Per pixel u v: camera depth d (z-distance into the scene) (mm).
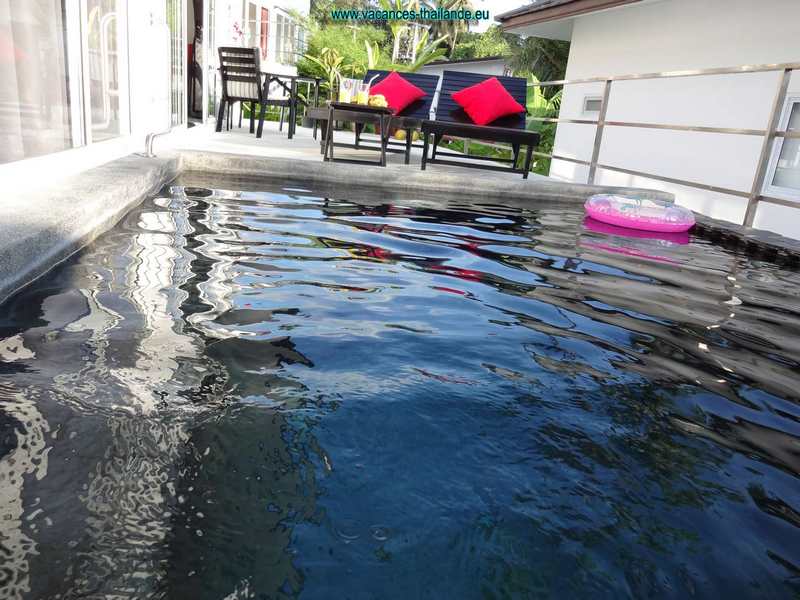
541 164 13711
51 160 3217
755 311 2703
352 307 2176
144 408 1361
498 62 19047
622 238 4281
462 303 2354
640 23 8133
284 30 13969
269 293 2244
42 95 3205
